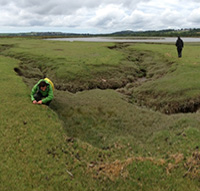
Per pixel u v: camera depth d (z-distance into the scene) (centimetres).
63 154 427
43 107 602
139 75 1480
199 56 1594
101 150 483
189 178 392
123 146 525
